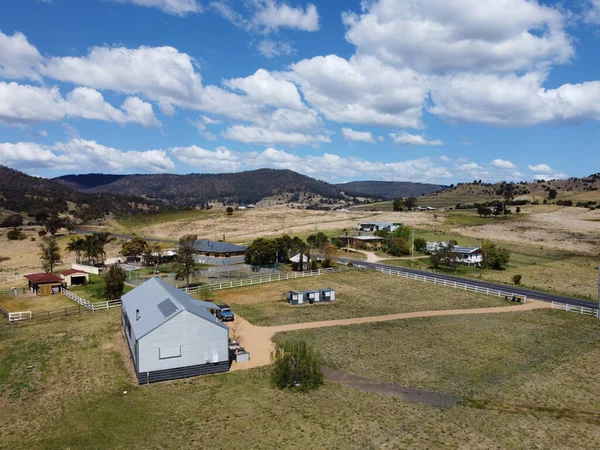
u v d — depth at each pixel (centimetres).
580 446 2908
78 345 4791
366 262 10744
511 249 12706
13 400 3544
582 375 4072
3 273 10300
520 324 5625
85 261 11406
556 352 4644
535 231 15912
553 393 3703
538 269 10094
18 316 5975
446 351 4653
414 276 8525
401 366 4238
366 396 3606
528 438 2992
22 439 2972
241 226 18012
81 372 4094
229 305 6488
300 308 6331
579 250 12656
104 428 3103
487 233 15538
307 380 3784
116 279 6806
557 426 3164
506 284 8281
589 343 4931
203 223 19338
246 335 5131
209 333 4088
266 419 3219
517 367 4241
